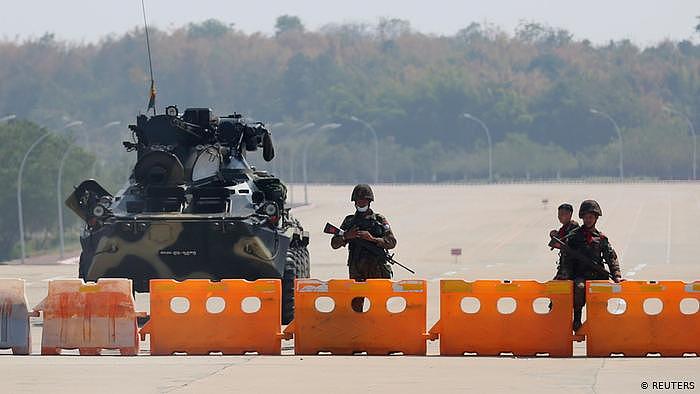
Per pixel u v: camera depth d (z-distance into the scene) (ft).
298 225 255.70
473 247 620.90
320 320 185.98
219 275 235.40
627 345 183.73
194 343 187.42
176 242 232.53
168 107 248.11
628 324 183.73
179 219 231.71
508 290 184.24
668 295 183.73
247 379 154.71
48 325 187.93
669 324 183.52
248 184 244.01
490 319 184.44
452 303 184.75
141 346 204.44
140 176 240.94
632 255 554.05
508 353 184.24
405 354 185.16
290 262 239.09
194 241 232.53
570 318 183.93
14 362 172.14
